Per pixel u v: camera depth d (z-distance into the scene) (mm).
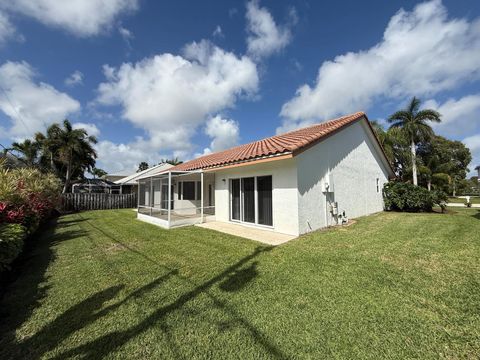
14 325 3500
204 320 3475
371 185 15453
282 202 9656
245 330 3211
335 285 4492
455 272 4906
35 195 10945
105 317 3637
